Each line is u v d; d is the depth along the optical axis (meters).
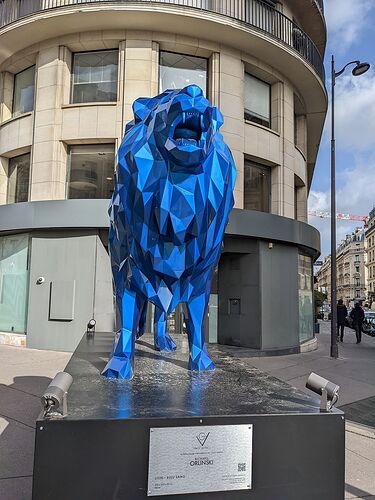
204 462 2.30
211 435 2.32
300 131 15.18
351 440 4.81
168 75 11.84
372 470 3.96
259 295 11.19
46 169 11.48
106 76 11.92
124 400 2.67
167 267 3.19
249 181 12.51
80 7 10.84
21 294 11.73
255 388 3.08
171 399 2.71
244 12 12.39
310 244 12.75
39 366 8.46
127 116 11.21
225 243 11.16
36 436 2.17
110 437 2.23
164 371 3.69
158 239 3.12
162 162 2.95
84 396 2.76
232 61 11.91
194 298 3.72
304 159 14.96
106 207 10.59
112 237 3.75
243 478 2.33
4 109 13.06
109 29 11.41
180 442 2.29
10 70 13.12
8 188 13.04
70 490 2.18
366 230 105.88
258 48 12.00
